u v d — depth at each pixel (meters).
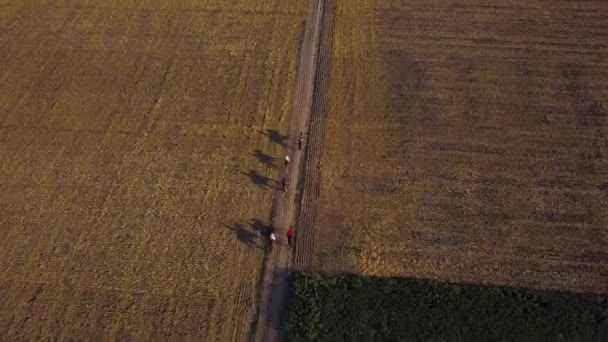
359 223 28.33
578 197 29.12
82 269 26.70
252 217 28.75
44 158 31.80
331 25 40.66
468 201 29.09
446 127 32.94
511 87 35.34
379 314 24.44
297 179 30.52
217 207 29.19
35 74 37.19
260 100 35.00
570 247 26.97
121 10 42.66
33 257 27.22
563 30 39.53
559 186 29.67
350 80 36.16
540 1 42.25
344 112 34.06
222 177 30.61
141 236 28.00
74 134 33.09
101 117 34.12
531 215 28.39
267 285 26.08
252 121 33.69
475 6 42.00
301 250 27.30
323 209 29.00
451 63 37.16
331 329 24.02
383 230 27.97
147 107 34.69
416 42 38.94
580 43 38.41
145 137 32.84
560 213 28.42
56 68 37.62
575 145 31.72
